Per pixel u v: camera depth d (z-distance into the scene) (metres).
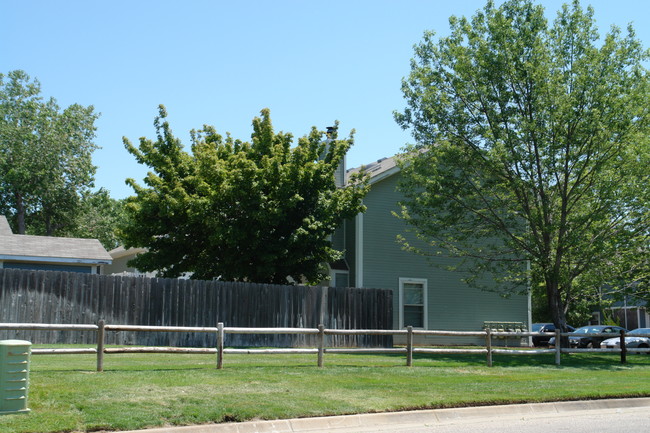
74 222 51.81
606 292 23.47
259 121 25.53
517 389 13.14
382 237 26.41
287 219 23.00
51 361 14.18
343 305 21.95
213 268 23.14
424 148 22.69
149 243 23.66
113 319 18.48
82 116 51.03
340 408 10.57
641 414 11.91
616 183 19.83
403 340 26.14
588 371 16.97
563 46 20.91
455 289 27.64
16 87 49.47
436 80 21.88
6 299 17.11
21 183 47.78
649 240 20.78
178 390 10.81
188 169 24.02
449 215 22.09
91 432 8.55
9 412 8.78
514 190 21.34
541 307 41.62
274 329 14.01
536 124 20.09
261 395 10.95
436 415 11.03
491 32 20.89
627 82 20.30
